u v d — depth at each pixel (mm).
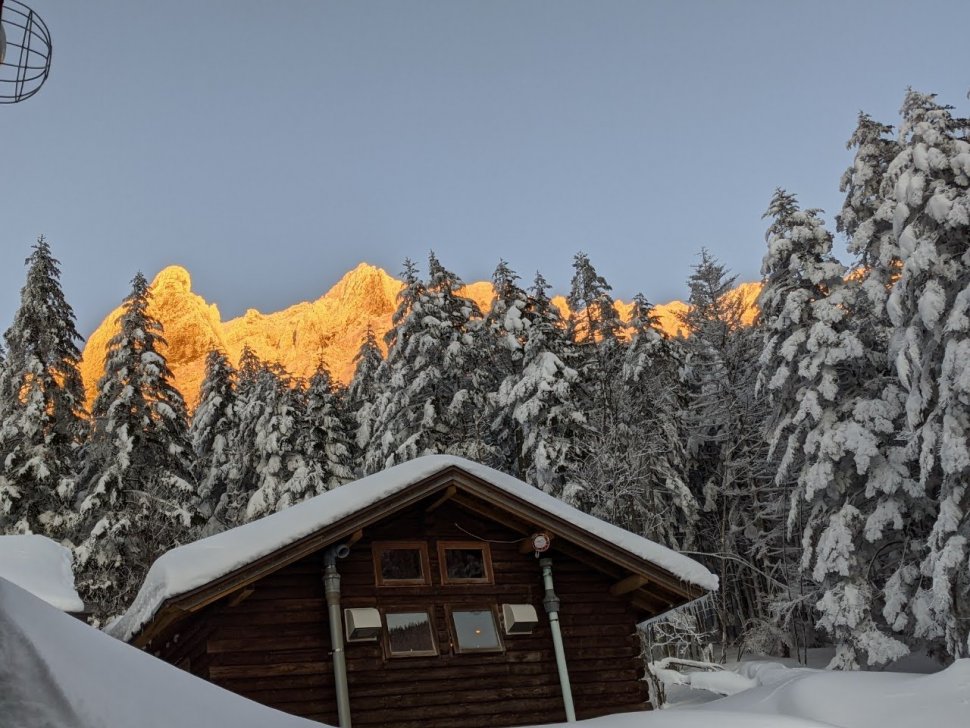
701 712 12320
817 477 27203
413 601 14125
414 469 13828
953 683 15055
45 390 32250
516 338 36562
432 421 33438
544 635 14727
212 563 11930
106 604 29047
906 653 25219
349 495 13453
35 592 14148
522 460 36156
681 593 14617
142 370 32594
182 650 13602
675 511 36375
